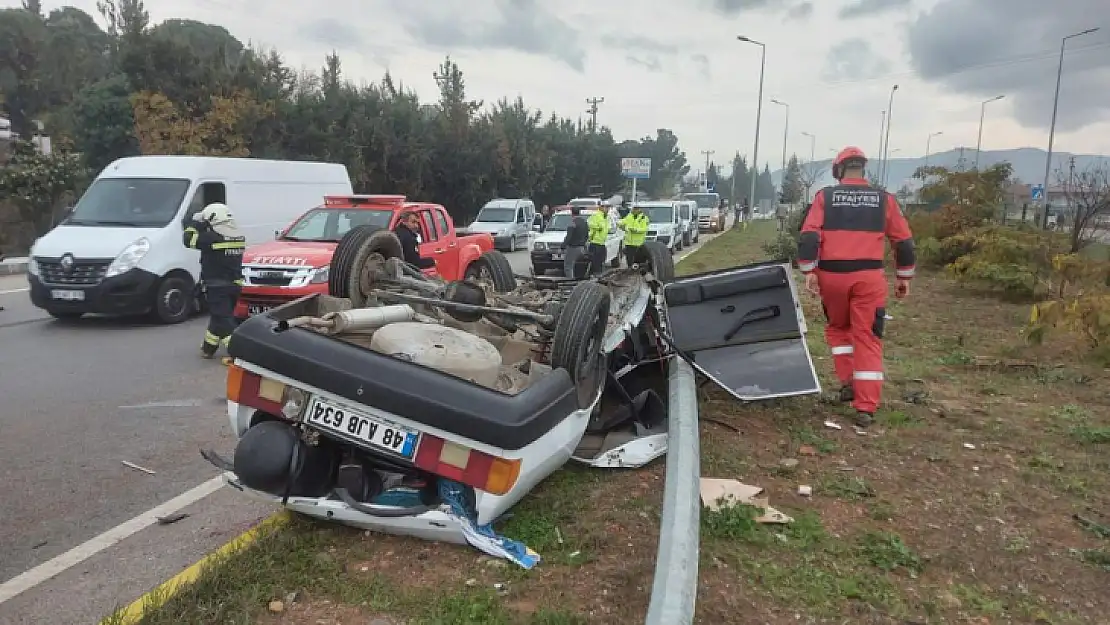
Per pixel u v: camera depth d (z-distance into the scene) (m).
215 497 4.58
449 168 34.88
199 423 6.05
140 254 10.09
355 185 29.30
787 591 3.45
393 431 3.57
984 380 7.39
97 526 4.17
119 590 3.50
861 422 5.88
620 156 54.50
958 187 18.20
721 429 5.74
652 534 3.95
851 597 3.44
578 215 16.36
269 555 3.60
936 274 16.98
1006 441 5.60
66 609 3.34
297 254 9.09
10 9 38.44
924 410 6.32
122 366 7.98
